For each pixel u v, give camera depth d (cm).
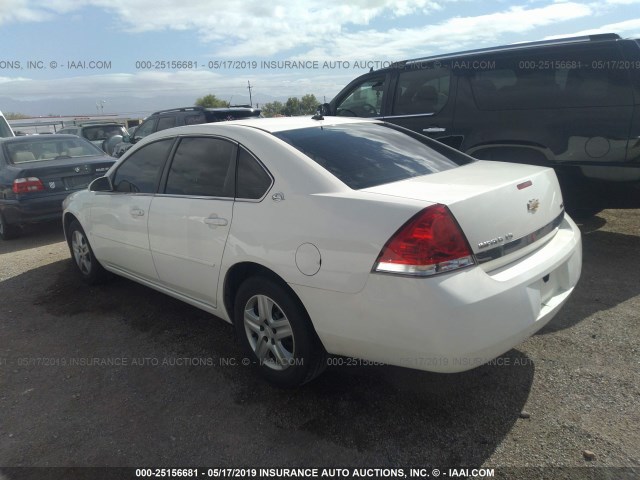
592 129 466
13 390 318
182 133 366
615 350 315
